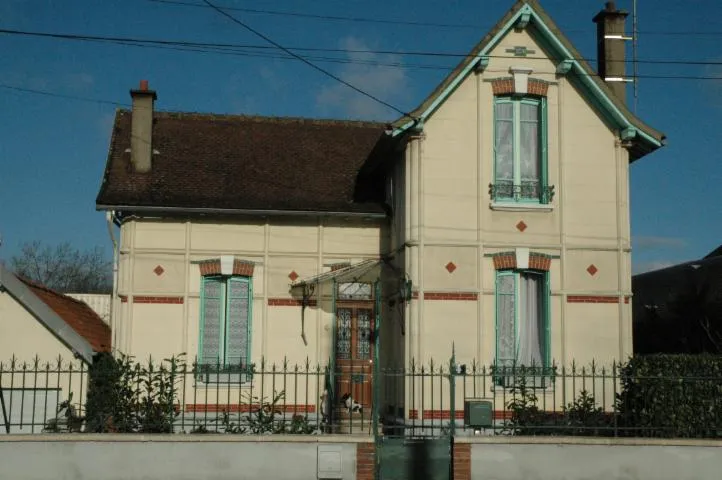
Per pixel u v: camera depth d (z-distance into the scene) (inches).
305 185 765.9
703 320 727.1
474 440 490.9
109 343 730.8
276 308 723.4
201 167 775.1
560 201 684.1
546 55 692.7
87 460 474.6
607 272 683.4
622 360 673.6
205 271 716.7
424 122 670.5
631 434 522.6
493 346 663.8
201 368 561.3
